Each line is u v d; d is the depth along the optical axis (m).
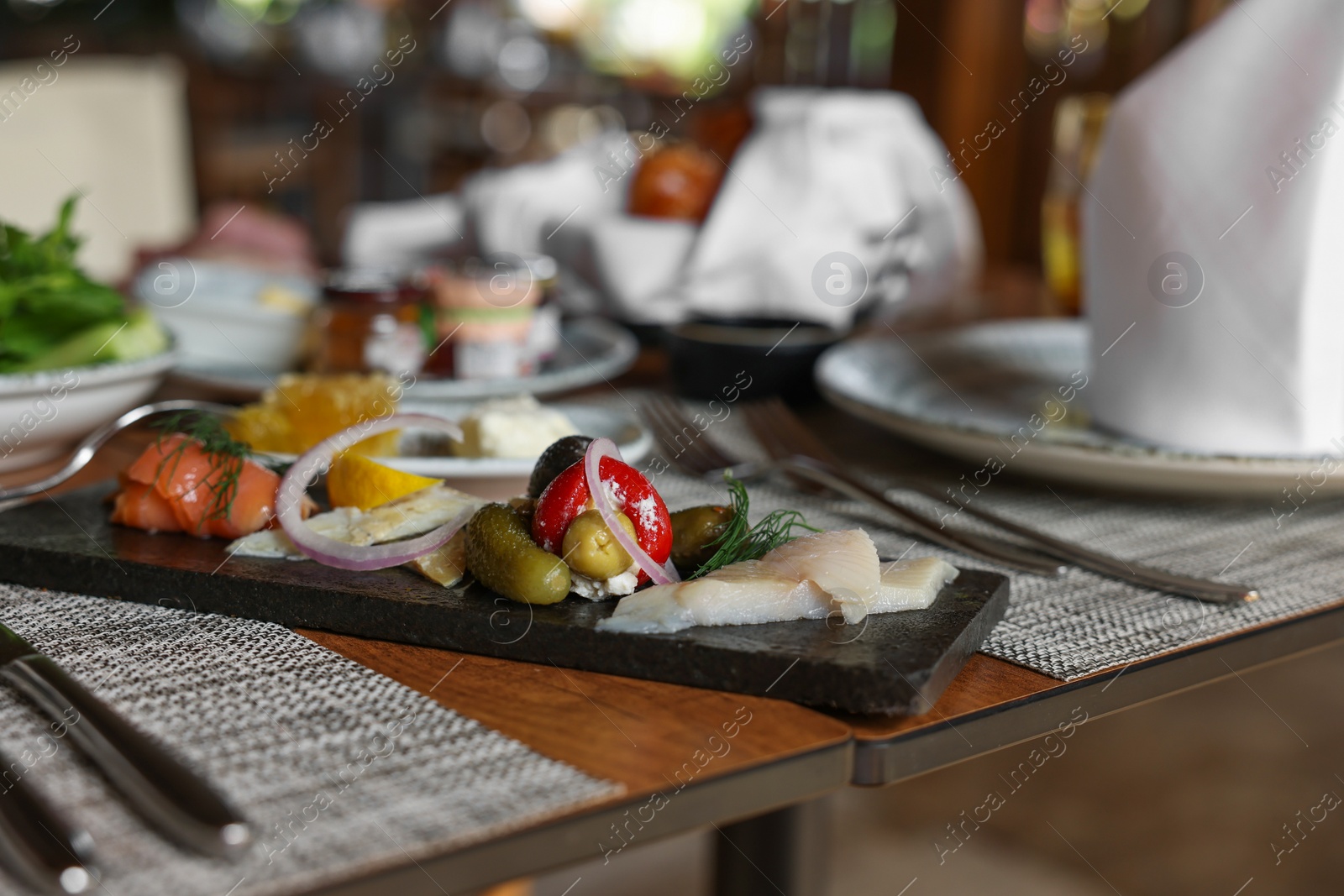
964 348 1.02
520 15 3.69
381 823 0.51
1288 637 0.66
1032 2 2.64
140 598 0.65
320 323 0.96
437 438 0.78
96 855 0.49
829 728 0.57
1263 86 0.75
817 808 0.80
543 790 0.53
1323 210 0.74
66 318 0.84
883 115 1.41
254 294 1.12
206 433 0.69
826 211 1.30
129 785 0.51
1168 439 0.79
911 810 1.59
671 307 1.23
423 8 3.70
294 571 0.64
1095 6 2.59
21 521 0.69
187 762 0.54
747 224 1.23
